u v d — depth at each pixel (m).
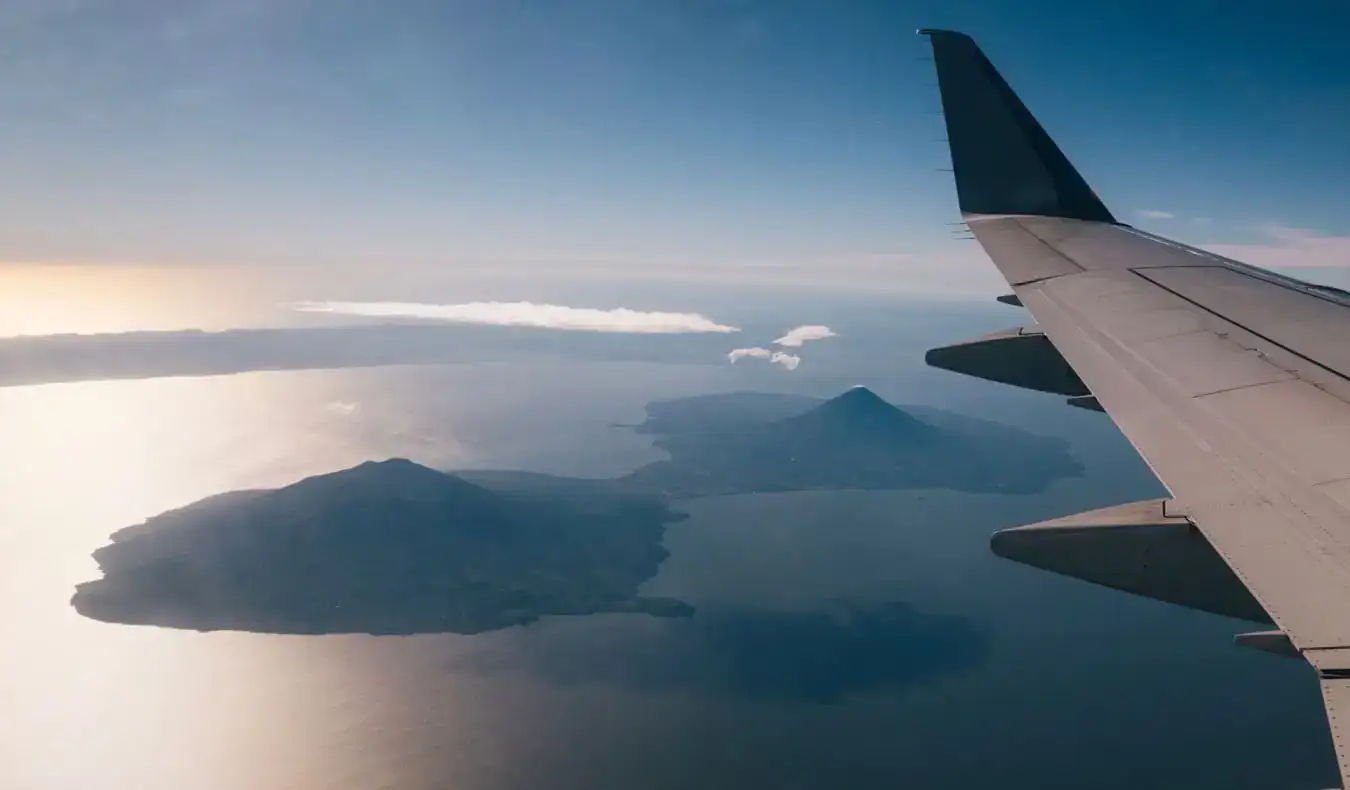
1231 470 5.46
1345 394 6.71
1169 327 8.68
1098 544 5.54
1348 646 3.34
